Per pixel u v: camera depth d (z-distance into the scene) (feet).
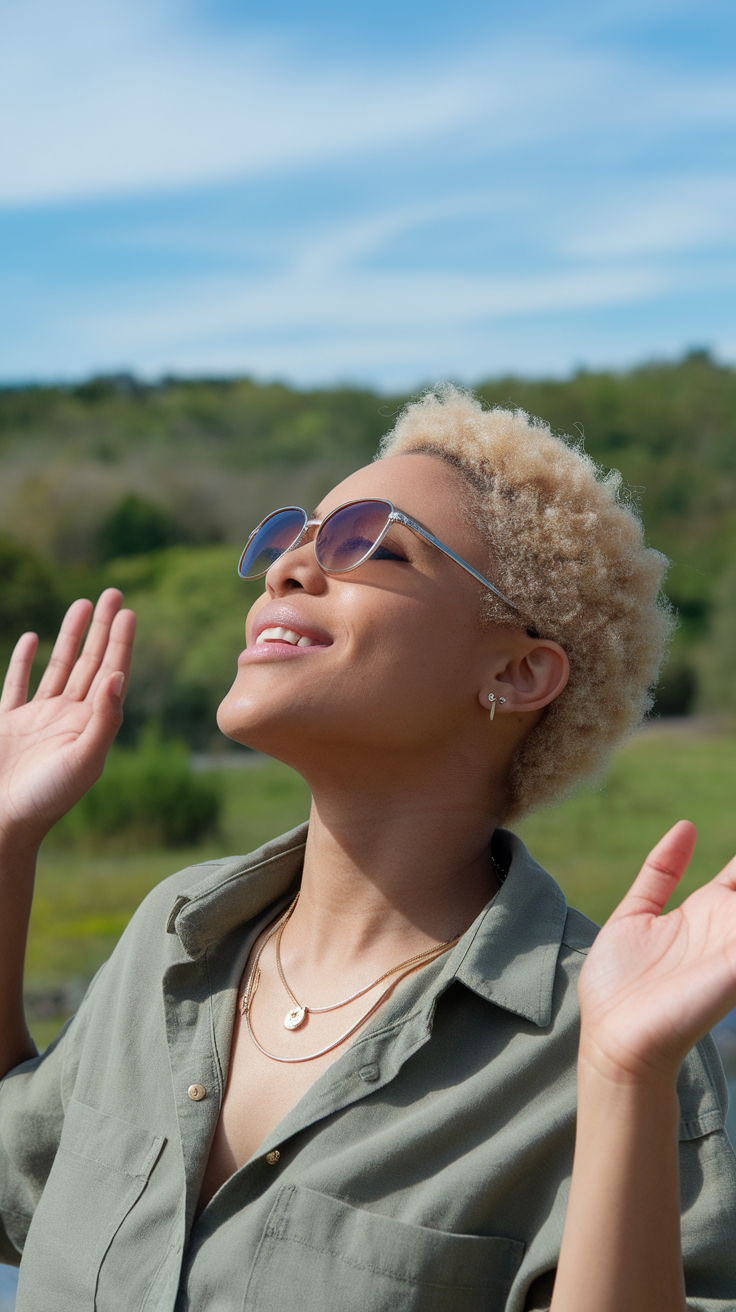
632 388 97.45
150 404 103.60
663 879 4.04
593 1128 3.75
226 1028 5.06
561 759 5.47
